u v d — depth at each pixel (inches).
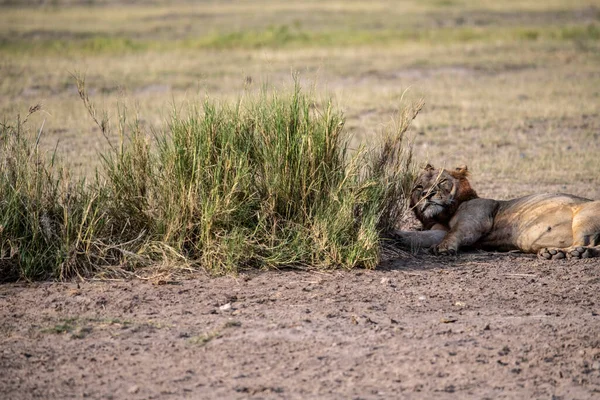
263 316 898.7
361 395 709.9
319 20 5698.8
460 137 2183.8
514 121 2378.2
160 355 797.2
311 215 1120.8
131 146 1166.3
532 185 1669.5
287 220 1120.8
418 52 3843.5
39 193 1077.1
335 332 850.8
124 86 2935.5
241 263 1078.4
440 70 3390.7
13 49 3848.4
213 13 6348.4
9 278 1034.7
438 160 1900.8
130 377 749.3
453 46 4023.1
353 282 1023.0
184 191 1103.6
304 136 1119.6
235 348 810.8
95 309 926.4
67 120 2309.3
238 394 713.0
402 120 1239.5
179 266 1064.2
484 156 1948.8
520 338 836.0
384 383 733.3
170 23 5590.6
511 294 980.6
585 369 762.8
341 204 1115.3
